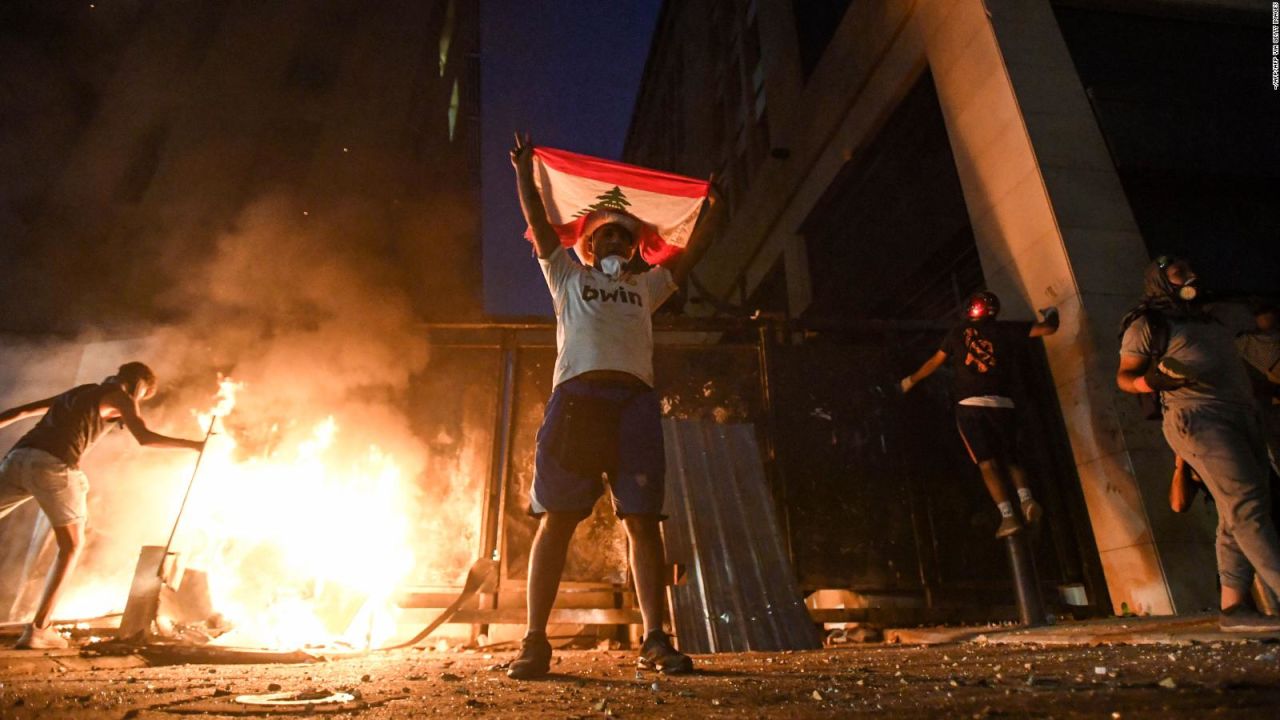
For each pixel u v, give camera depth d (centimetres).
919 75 765
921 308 814
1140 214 570
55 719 140
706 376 554
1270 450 304
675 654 218
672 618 427
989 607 494
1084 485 502
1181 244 566
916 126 786
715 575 444
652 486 231
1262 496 245
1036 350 540
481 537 494
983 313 468
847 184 956
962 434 455
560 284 254
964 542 512
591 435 225
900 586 498
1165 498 456
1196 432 258
